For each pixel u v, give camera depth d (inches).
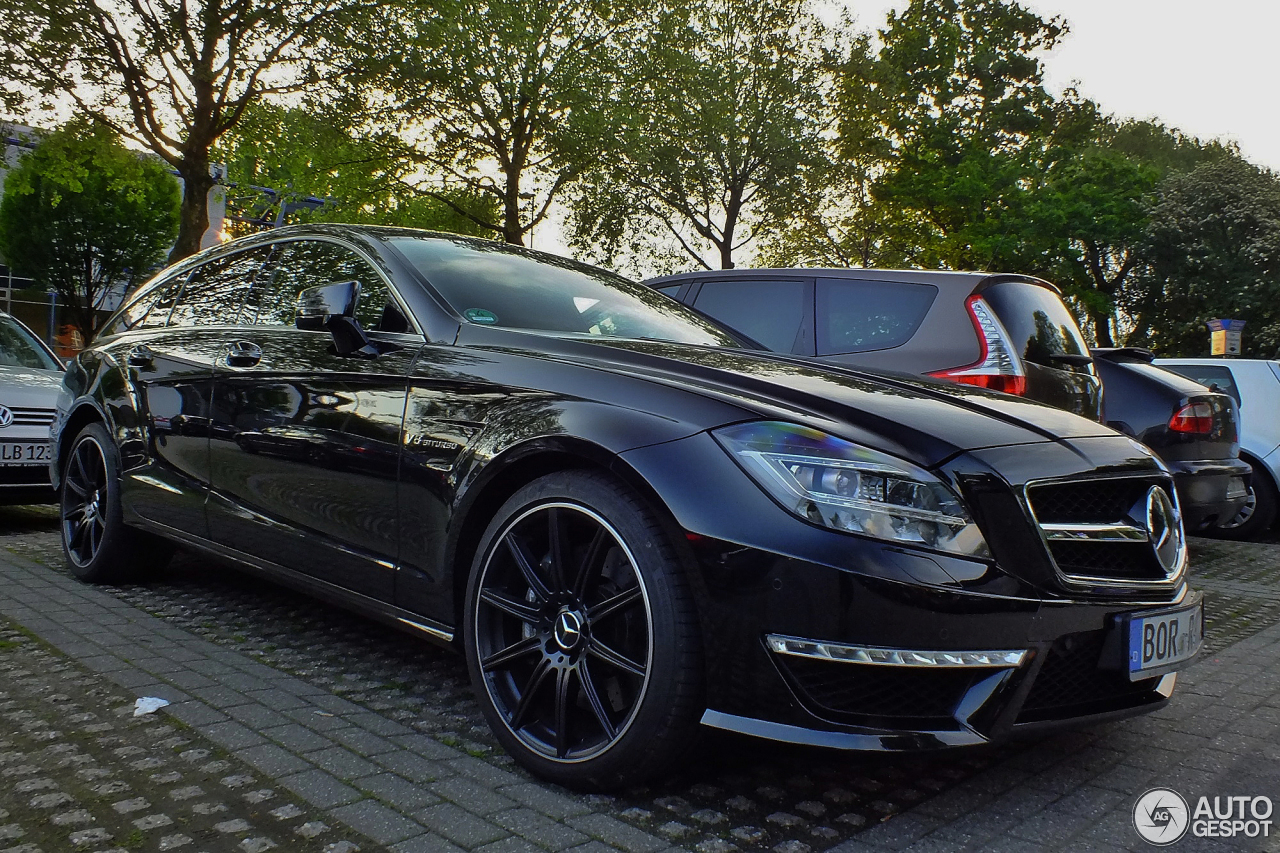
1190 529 259.6
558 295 136.6
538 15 1003.3
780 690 82.7
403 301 125.7
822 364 116.5
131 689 117.3
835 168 1230.3
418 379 114.1
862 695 82.7
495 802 89.8
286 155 933.2
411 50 853.8
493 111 1011.9
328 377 125.9
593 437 93.4
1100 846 85.5
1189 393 254.2
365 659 136.8
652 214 1222.3
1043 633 85.6
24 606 156.5
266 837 80.4
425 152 1042.1
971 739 83.3
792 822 88.0
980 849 84.3
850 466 84.4
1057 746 111.3
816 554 81.8
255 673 127.2
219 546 146.6
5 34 685.3
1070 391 202.5
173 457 155.1
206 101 728.3
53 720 105.9
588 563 93.4
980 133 1354.6
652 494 88.1
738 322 228.1
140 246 1163.9
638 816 88.0
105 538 171.0
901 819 89.9
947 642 81.5
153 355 165.5
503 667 100.8
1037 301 206.1
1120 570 93.9
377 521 116.0
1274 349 1476.4
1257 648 163.5
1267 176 1492.4
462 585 107.9
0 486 229.1
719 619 84.5
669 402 93.8
